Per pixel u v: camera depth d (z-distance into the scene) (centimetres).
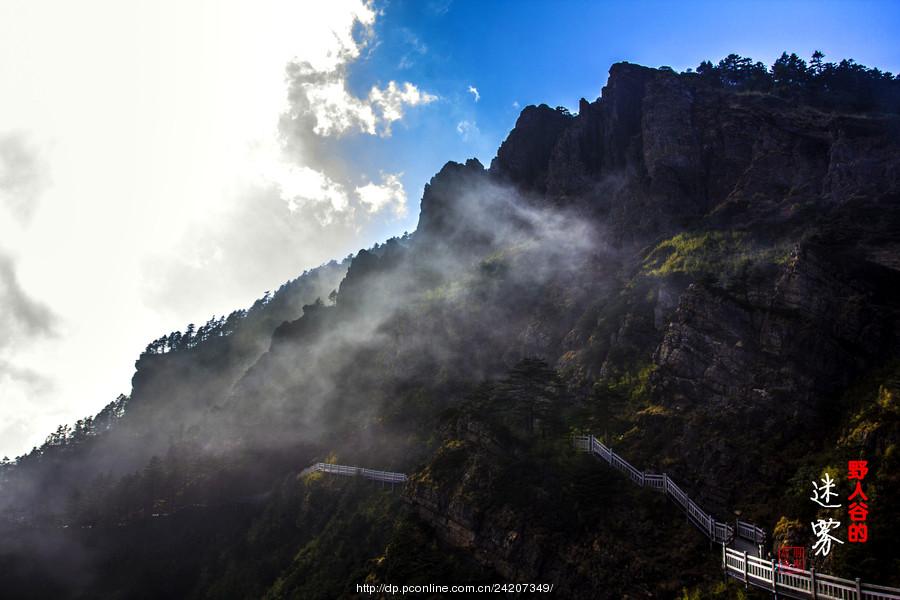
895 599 3156
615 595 4719
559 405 6856
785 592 3712
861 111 10244
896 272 5972
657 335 7325
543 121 13525
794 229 7888
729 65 12962
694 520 4906
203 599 8581
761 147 9406
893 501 4191
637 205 9625
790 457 5138
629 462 5716
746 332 6075
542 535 5272
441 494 6050
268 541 8662
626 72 11869
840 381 5450
